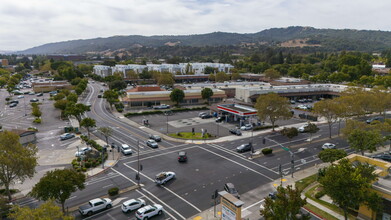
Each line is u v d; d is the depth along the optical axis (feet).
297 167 166.81
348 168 104.06
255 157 183.21
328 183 101.71
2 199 110.63
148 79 637.71
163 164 172.45
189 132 242.58
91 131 249.75
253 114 260.62
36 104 324.60
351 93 314.35
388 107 266.57
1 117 311.06
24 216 76.18
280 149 198.70
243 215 114.62
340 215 113.91
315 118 286.25
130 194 134.62
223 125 269.03
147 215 111.34
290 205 84.99
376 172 116.16
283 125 268.21
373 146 158.30
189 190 138.31
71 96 342.44
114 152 195.00
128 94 357.00
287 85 454.81
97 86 591.37
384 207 103.60
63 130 256.52
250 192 135.74
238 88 398.21
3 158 116.98
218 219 112.16
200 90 392.06
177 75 622.54
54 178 108.58
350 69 556.51
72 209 120.67
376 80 451.12
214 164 171.73
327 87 422.82
